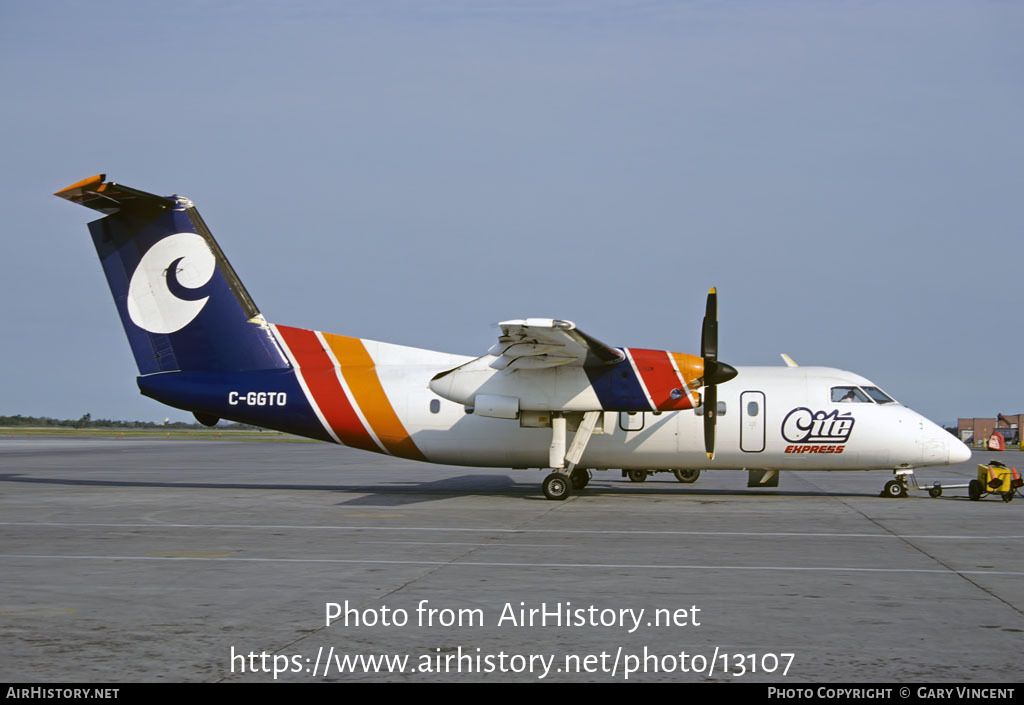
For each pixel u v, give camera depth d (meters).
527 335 65.94
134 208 77.69
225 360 77.88
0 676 24.42
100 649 27.06
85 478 100.44
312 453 180.25
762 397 77.12
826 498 78.06
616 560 43.03
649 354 71.31
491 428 76.94
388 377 77.94
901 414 76.94
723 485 95.50
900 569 40.91
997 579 38.53
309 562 42.19
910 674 24.88
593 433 76.19
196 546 47.28
